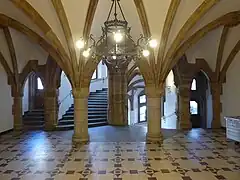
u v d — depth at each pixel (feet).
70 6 20.83
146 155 19.83
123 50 17.74
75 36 22.98
